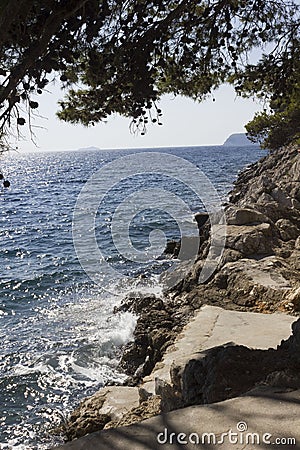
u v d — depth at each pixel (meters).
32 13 3.44
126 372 10.17
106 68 4.49
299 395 3.50
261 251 13.48
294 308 9.38
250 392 3.61
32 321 14.73
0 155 3.44
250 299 10.62
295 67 5.50
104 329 12.77
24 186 73.06
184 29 4.68
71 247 26.91
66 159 193.62
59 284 18.70
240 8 5.03
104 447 2.94
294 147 32.09
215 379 4.25
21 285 19.19
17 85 3.35
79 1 3.35
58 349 12.19
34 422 9.08
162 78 5.21
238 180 41.59
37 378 10.77
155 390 6.43
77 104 5.20
